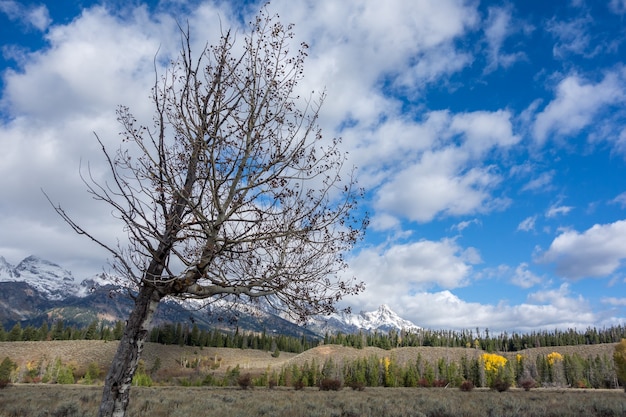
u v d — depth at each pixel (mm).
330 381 54344
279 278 5973
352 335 170750
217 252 5363
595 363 98625
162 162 5289
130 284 5090
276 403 24922
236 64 5883
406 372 87750
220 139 5469
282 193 6066
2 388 38062
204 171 5680
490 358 106938
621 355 60188
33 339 132625
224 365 131625
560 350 154875
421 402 25375
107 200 4785
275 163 5867
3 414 16000
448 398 31266
